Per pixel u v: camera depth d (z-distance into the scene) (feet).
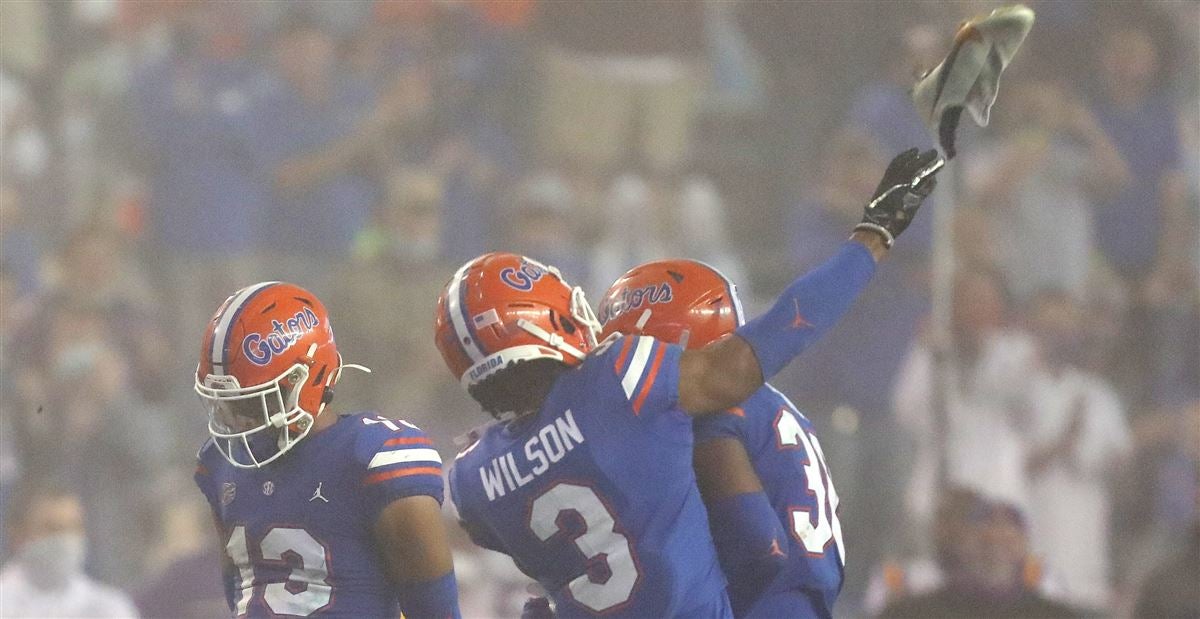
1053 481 97.40
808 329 31.53
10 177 107.04
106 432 96.53
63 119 109.81
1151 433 102.37
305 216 108.06
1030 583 67.26
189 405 101.81
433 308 105.29
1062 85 113.91
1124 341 107.96
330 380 33.81
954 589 67.21
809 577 33.91
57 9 112.68
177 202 106.52
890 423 97.25
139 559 93.35
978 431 96.89
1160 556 96.73
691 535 31.99
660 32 114.11
